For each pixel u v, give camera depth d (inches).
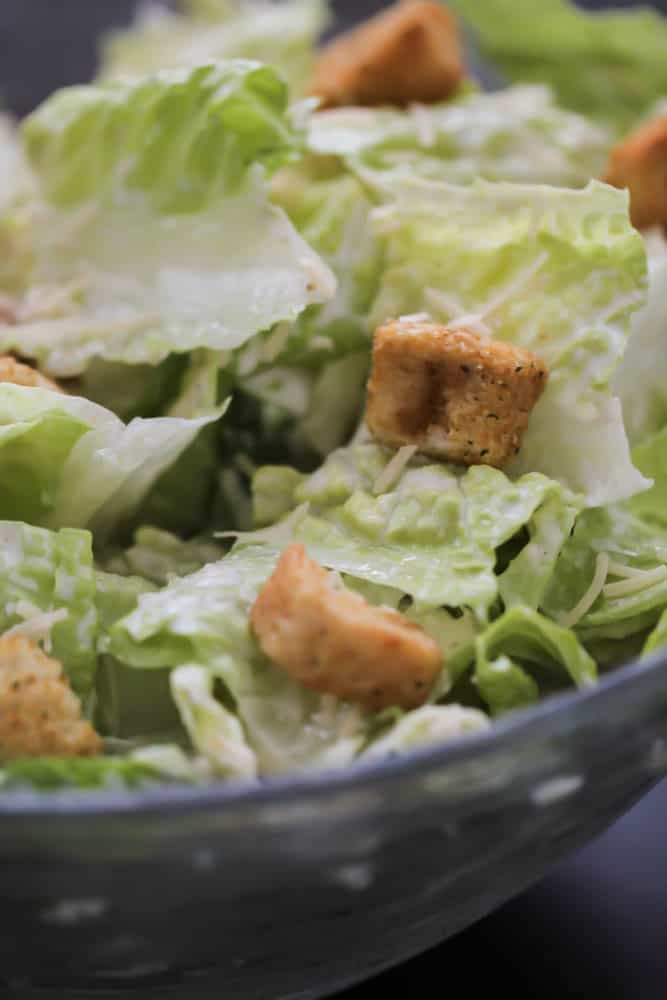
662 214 15.1
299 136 14.4
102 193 14.4
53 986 12.1
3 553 12.8
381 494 13.3
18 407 13.2
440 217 13.9
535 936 13.9
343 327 14.1
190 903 11.5
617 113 17.6
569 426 13.3
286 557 12.5
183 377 14.1
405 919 12.1
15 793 11.6
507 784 11.5
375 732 12.4
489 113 15.4
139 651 12.6
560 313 13.4
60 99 14.6
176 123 14.2
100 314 14.2
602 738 11.7
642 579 13.1
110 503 13.7
